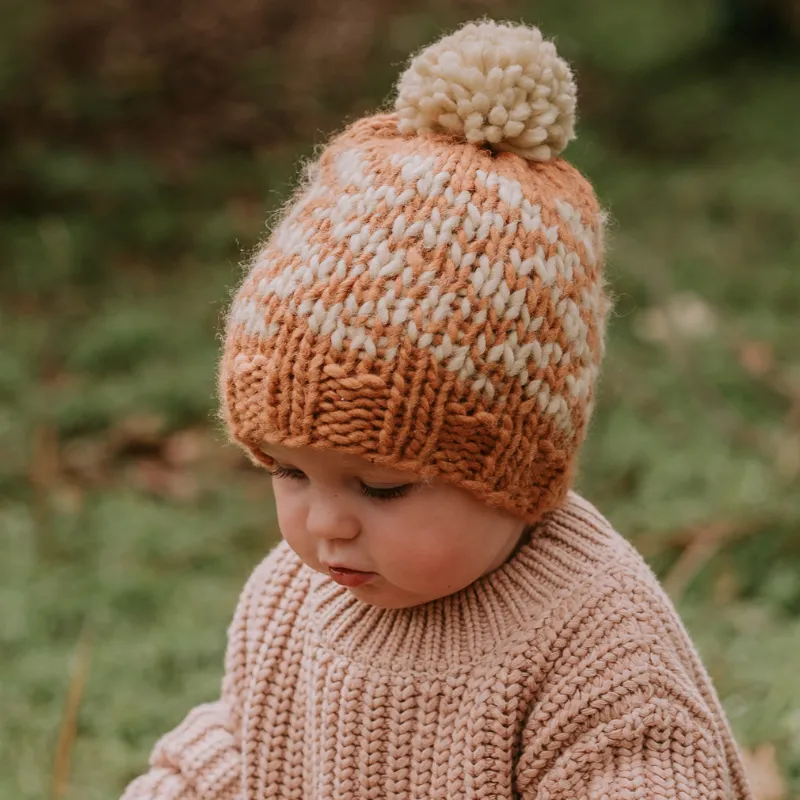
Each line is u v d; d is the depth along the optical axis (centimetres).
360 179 143
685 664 154
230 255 541
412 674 154
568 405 145
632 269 512
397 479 141
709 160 674
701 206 598
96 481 389
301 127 687
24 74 665
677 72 827
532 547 158
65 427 413
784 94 775
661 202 604
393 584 146
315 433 139
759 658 293
